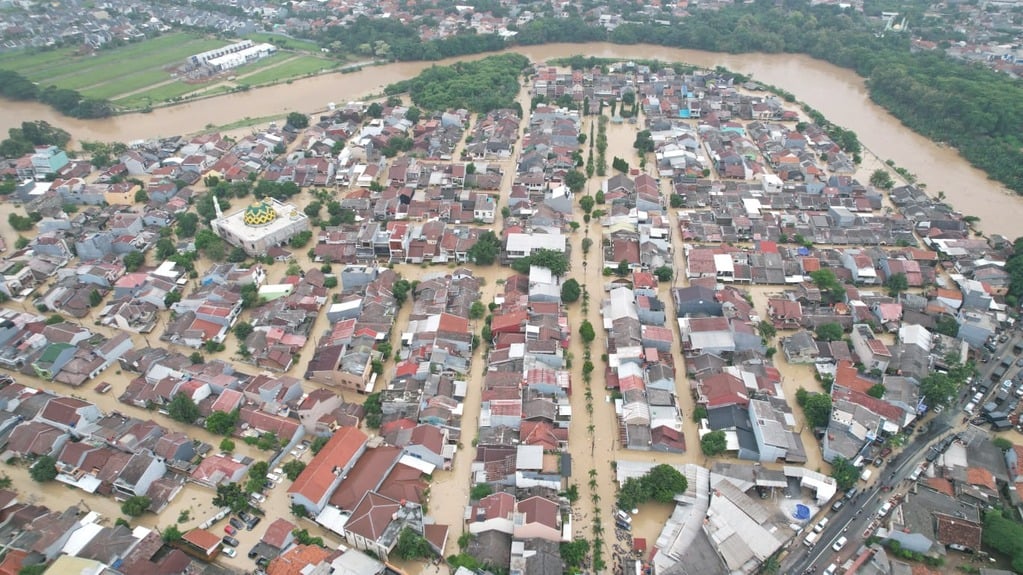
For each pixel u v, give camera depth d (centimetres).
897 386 9481
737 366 9988
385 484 8112
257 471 8350
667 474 8000
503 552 7331
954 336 10781
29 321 11100
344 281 12138
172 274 12288
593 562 7319
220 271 12294
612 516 7925
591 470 8481
